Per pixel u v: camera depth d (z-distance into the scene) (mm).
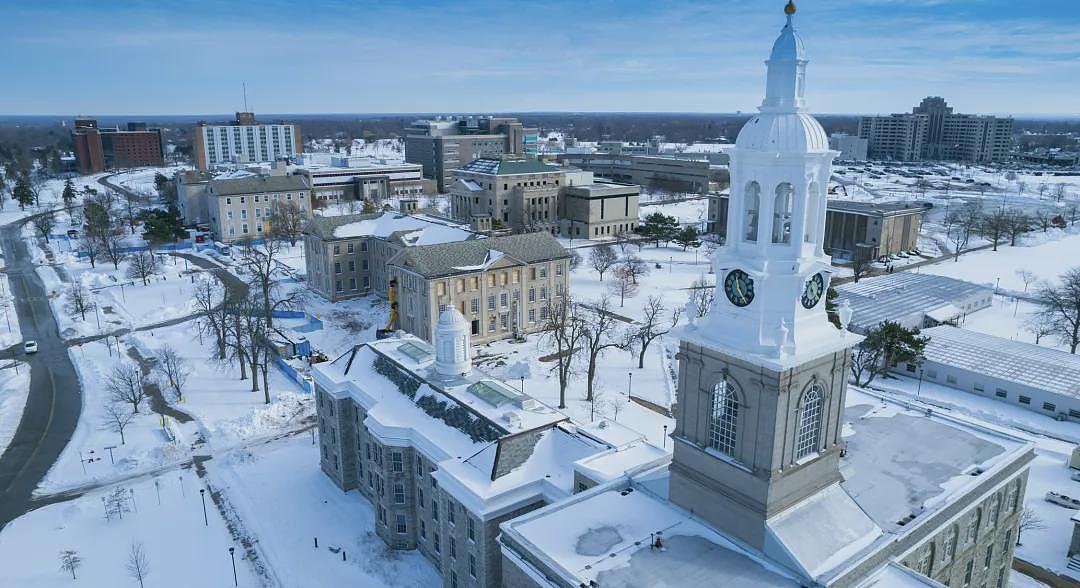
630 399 86375
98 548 59031
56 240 191500
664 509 41594
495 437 53000
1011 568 52719
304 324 115062
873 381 92188
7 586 54250
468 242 109312
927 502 41562
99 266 161250
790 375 34094
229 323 105875
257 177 193000
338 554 58188
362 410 63781
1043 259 168875
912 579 36562
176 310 126375
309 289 138000
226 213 182250
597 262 150125
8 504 66188
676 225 185125
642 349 97812
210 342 107750
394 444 56906
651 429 76875
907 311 111500
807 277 34031
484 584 48344
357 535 61000
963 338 98312
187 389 90812
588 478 47188
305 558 57719
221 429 79500
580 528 39812
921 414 54656
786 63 32406
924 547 40625
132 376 88750
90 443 77312
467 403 57594
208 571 56094
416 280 103000
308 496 67062
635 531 39438
